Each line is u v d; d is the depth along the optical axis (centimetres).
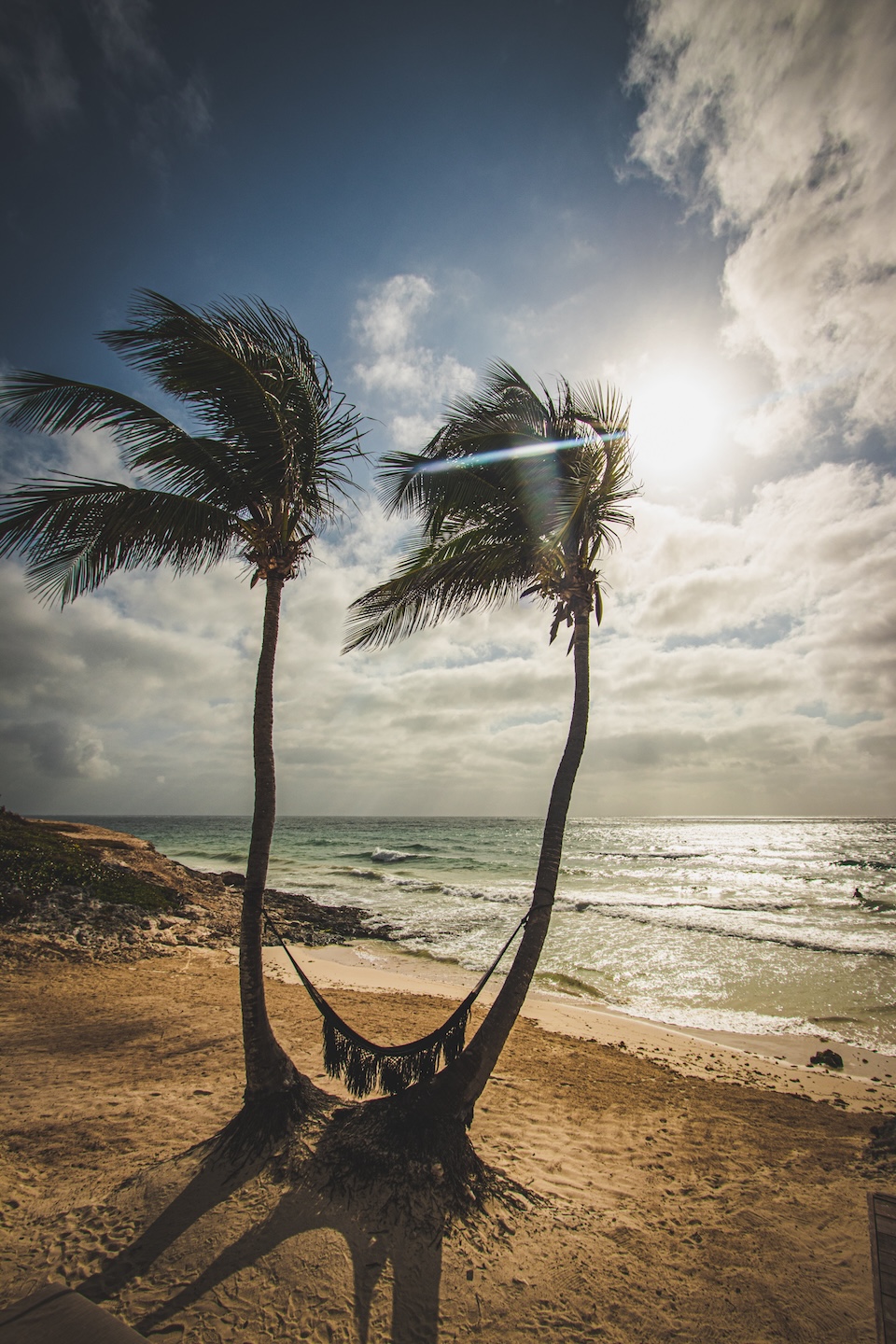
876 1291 276
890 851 6053
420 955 1677
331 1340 297
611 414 600
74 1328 253
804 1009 1226
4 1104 548
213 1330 297
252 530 552
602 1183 493
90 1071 645
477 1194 423
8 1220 374
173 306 466
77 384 487
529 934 508
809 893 2944
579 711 571
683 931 1952
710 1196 482
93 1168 438
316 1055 742
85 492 494
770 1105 739
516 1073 784
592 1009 1213
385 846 6153
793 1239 417
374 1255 351
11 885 1450
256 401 501
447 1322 317
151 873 1966
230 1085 616
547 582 611
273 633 536
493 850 5591
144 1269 332
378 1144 431
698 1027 1119
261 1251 347
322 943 1789
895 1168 544
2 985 973
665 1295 352
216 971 1236
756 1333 326
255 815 496
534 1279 354
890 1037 1073
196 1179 409
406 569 664
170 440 514
